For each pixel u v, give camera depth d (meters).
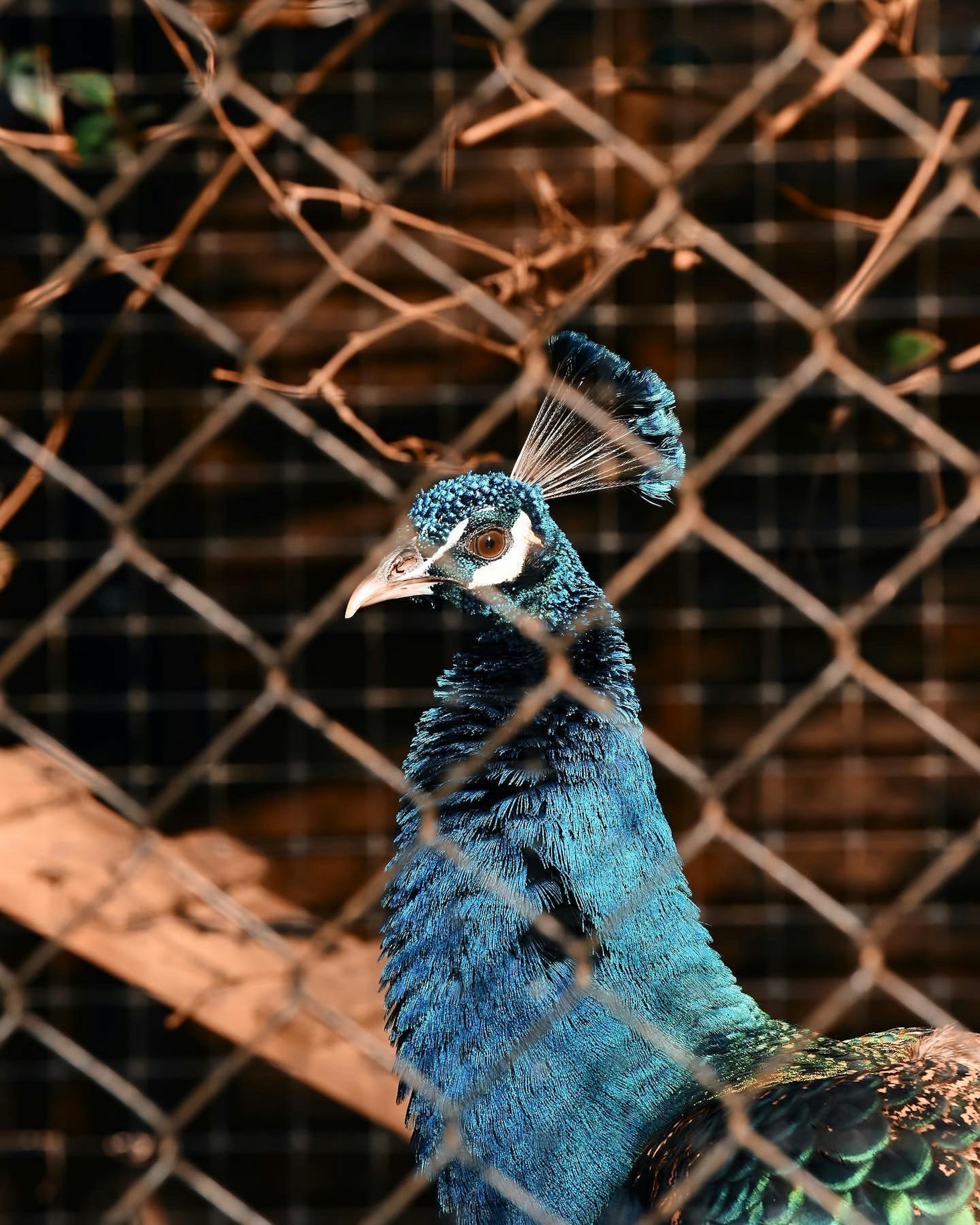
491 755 5.29
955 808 10.96
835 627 3.10
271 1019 3.60
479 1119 4.93
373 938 8.54
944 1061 4.75
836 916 3.20
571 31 9.92
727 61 9.90
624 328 10.23
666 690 11.05
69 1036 10.62
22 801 8.05
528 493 5.68
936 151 6.29
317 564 10.93
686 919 5.16
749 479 10.53
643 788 5.29
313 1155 10.60
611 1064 4.87
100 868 7.87
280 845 10.87
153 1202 10.45
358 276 10.38
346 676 11.02
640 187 10.02
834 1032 10.83
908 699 3.15
